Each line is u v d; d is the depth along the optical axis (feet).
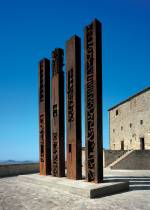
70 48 83.76
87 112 75.87
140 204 57.52
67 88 83.82
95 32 75.25
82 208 55.01
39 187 81.20
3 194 71.41
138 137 172.65
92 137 74.74
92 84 75.36
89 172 75.10
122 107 191.42
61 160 88.89
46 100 97.60
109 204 57.77
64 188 72.38
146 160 140.67
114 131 200.85
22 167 117.91
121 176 102.68
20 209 55.11
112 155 152.25
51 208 55.67
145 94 168.76
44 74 98.27
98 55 75.05
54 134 91.20
